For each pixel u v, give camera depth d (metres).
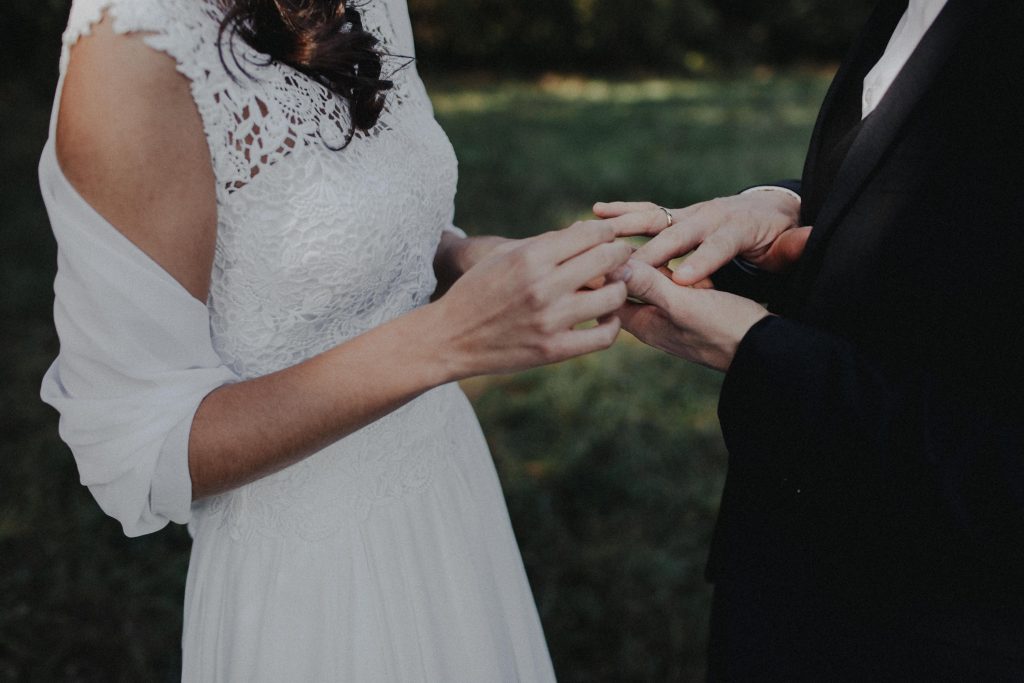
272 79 1.02
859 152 1.02
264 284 1.05
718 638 1.25
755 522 1.18
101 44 0.88
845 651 1.11
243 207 1.01
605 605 2.61
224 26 0.96
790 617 1.15
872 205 1.01
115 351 0.95
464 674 1.31
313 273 1.06
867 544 1.07
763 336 1.04
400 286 1.22
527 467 3.25
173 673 2.38
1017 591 1.00
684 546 2.86
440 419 1.32
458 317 0.96
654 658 2.42
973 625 1.02
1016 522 0.92
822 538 1.11
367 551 1.21
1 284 4.62
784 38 17.11
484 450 1.49
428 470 1.29
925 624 1.05
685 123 10.09
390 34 1.33
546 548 2.83
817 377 1.01
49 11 8.79
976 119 0.93
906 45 1.12
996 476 0.92
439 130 1.34
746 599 1.19
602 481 3.14
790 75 15.88
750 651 1.18
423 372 0.98
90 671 2.40
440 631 1.29
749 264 1.40
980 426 0.94
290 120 1.02
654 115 10.68
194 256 0.97
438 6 14.20
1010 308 0.91
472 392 3.77
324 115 1.07
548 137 8.93
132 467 0.98
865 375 0.99
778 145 8.80
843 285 1.04
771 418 1.05
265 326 1.08
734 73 15.89
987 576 1.00
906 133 0.99
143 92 0.90
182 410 0.98
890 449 0.97
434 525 1.29
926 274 0.97
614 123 9.98
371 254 1.10
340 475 1.19
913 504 0.97
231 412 0.98
